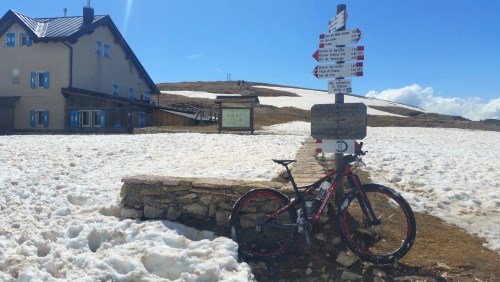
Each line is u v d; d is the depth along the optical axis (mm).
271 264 5312
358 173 9125
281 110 55094
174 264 4816
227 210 5949
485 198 7586
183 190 6129
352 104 6062
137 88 42906
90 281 4406
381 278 4883
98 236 5434
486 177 9133
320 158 10367
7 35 32844
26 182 7848
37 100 32406
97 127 31406
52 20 35656
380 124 43312
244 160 10766
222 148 14156
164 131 24984
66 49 31703
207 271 4645
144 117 36188
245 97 23688
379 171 9539
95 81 34812
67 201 6984
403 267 5082
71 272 4664
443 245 5605
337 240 5516
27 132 31703
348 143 6078
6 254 4984
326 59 6371
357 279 4918
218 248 5168
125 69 40062
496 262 5148
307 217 5316
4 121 31828
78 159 11156
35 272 4574
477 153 14266
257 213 5758
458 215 6730
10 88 32906
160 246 5176
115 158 11891
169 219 6137
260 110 52656
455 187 8141
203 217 6059
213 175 8172
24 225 5836
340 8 6352
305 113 54719
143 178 6289
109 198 6988
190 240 5406
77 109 31672
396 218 6199
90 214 6316
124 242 5391
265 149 13383
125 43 38812
